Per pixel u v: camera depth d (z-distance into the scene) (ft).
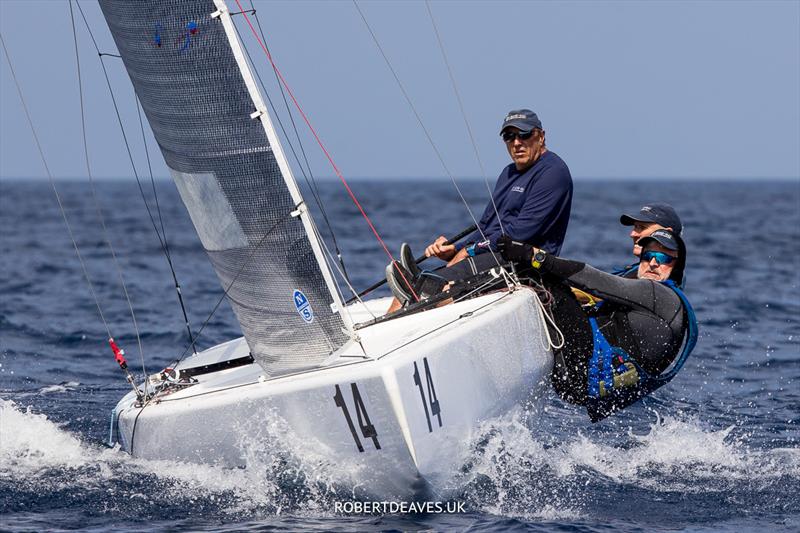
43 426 62.44
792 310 139.03
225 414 48.49
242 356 62.75
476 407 49.98
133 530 44.93
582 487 53.36
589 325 60.49
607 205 574.15
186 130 48.16
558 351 61.00
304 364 48.98
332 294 47.67
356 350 48.44
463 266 66.69
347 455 46.09
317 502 48.42
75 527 45.50
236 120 47.29
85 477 52.80
